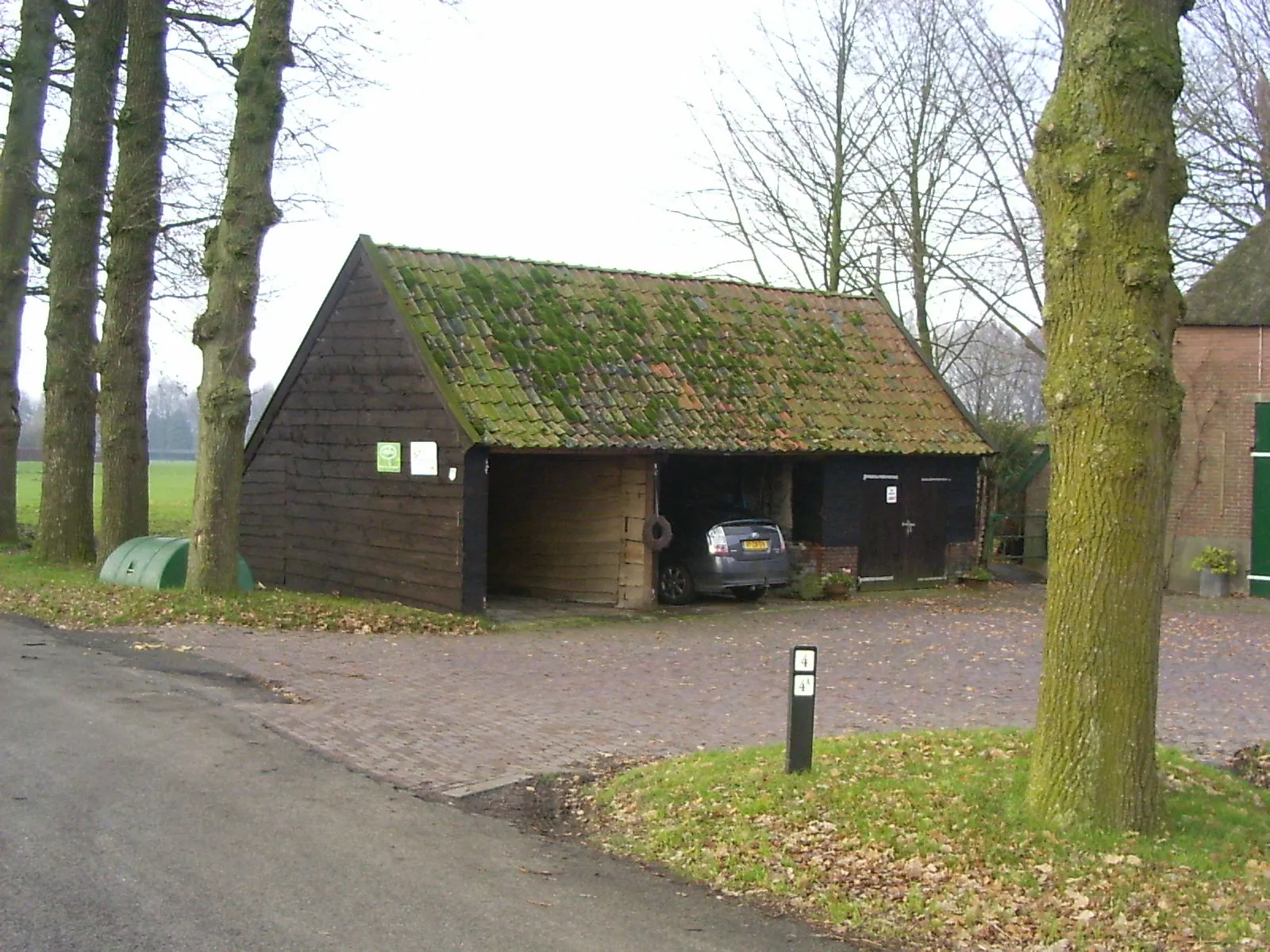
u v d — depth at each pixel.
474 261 19.86
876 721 11.09
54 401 20.30
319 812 7.65
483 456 16.69
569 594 19.73
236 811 7.55
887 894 6.55
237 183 15.39
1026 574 26.25
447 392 16.69
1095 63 6.90
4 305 22.09
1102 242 6.87
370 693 11.38
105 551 19.11
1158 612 7.13
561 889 6.51
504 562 20.81
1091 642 7.09
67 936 5.48
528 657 14.06
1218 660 15.30
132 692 10.73
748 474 21.97
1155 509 6.99
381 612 15.96
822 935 6.06
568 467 19.81
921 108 30.80
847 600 20.53
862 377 22.47
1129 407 6.87
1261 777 9.48
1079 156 6.91
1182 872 6.71
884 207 31.55
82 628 14.02
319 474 19.22
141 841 6.88
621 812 8.05
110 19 20.09
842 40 32.81
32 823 7.07
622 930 5.95
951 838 7.12
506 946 5.65
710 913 6.28
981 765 8.42
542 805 8.28
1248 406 22.78
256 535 20.69
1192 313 23.25
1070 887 6.55
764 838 7.30
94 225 20.44
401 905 6.11
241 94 15.41
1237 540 22.86
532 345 18.66
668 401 19.11
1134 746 7.14
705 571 19.20
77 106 20.12
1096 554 7.02
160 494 50.16
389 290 17.88
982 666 14.30
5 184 21.50
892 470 21.88
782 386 21.03
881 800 7.69
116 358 19.16
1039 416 47.09
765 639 16.02
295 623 14.99
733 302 22.55
